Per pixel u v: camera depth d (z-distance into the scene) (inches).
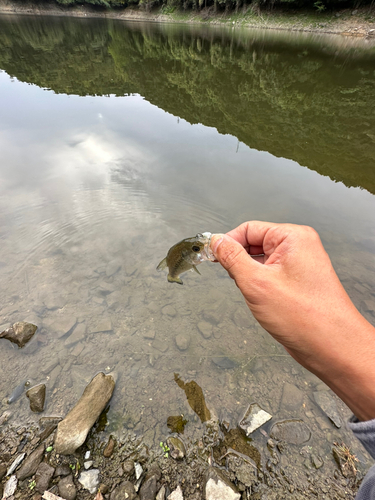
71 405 18.5
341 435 17.2
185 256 17.2
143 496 14.6
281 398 19.1
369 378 7.4
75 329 23.6
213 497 14.5
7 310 24.5
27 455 15.9
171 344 22.8
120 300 26.5
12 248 30.8
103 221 36.3
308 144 57.4
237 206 38.7
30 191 40.5
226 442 16.8
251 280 9.7
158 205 39.3
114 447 16.5
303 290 9.1
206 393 19.4
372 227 34.9
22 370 20.3
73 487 14.8
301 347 8.9
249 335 23.5
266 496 14.8
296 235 10.1
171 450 16.4
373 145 57.0
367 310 24.8
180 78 105.3
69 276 28.5
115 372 20.6
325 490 15.1
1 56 128.0
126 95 87.1
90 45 172.7
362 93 87.8
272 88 92.4
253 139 59.6
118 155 52.3
